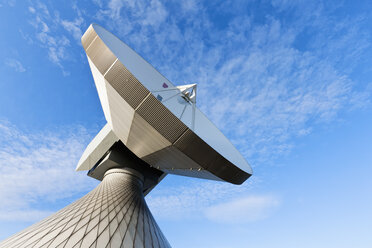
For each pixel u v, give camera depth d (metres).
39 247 11.52
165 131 12.62
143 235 14.14
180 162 15.41
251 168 19.42
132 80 12.39
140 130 14.17
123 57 15.10
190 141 12.80
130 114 13.31
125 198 17.77
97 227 13.27
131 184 20.77
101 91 15.73
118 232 13.21
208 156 13.37
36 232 13.35
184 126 12.59
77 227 13.18
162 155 15.78
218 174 14.33
